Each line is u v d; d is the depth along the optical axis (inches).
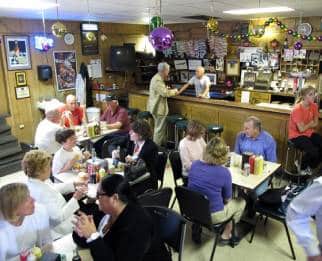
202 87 245.1
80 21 266.8
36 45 231.9
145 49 327.6
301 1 163.8
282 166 170.9
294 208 56.1
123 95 275.1
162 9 196.2
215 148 102.3
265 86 277.0
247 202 121.6
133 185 115.2
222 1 162.7
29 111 242.8
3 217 70.3
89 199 99.8
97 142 172.4
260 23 273.0
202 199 96.6
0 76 224.2
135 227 63.5
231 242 117.6
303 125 151.0
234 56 297.1
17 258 69.5
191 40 319.0
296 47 227.3
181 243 78.7
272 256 112.0
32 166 88.5
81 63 273.7
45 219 79.8
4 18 217.6
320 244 54.7
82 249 75.1
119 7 182.4
